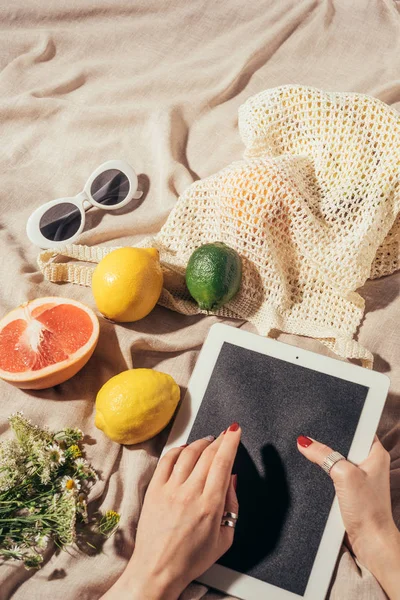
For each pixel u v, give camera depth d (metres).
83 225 1.16
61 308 0.97
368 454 0.89
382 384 0.92
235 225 1.04
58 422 0.96
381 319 1.06
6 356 0.94
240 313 1.06
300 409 0.92
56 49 1.36
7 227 1.17
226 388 0.94
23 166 1.23
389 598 0.85
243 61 1.30
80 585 0.85
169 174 1.19
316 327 1.04
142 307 0.97
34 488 0.88
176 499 0.83
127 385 0.89
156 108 1.26
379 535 0.83
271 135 1.14
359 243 1.03
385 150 1.07
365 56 1.32
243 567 0.86
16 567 0.85
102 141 1.27
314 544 0.86
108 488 0.93
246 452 0.91
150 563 0.80
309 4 1.33
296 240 1.06
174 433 0.93
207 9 1.36
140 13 1.37
